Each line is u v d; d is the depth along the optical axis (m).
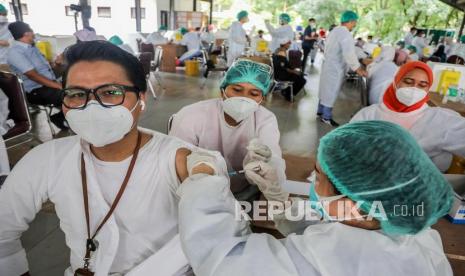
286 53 5.59
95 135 0.58
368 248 0.42
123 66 0.58
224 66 6.54
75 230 0.67
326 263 0.41
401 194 0.46
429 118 1.52
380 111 1.63
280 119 3.97
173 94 4.87
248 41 8.02
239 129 1.21
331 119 3.87
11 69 2.72
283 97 5.11
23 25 2.71
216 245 0.45
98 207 0.64
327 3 14.16
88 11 5.38
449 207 0.50
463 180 1.12
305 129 3.65
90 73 0.56
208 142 1.23
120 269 0.71
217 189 0.51
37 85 2.81
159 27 8.85
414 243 0.46
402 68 1.52
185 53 7.44
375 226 0.49
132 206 0.65
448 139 1.49
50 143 0.67
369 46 7.59
